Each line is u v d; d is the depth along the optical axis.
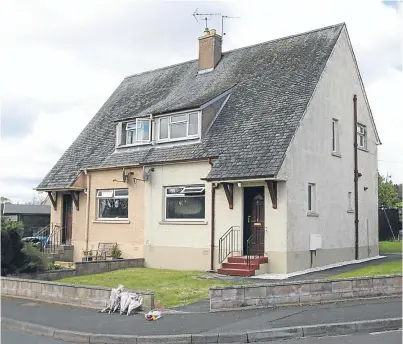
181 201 20.94
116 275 18.25
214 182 18.88
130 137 23.61
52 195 26.03
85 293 13.09
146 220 21.86
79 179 24.44
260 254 18.61
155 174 21.73
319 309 12.27
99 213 24.14
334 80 21.66
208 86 23.84
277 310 12.19
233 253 18.86
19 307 13.07
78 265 18.70
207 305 12.83
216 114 21.48
